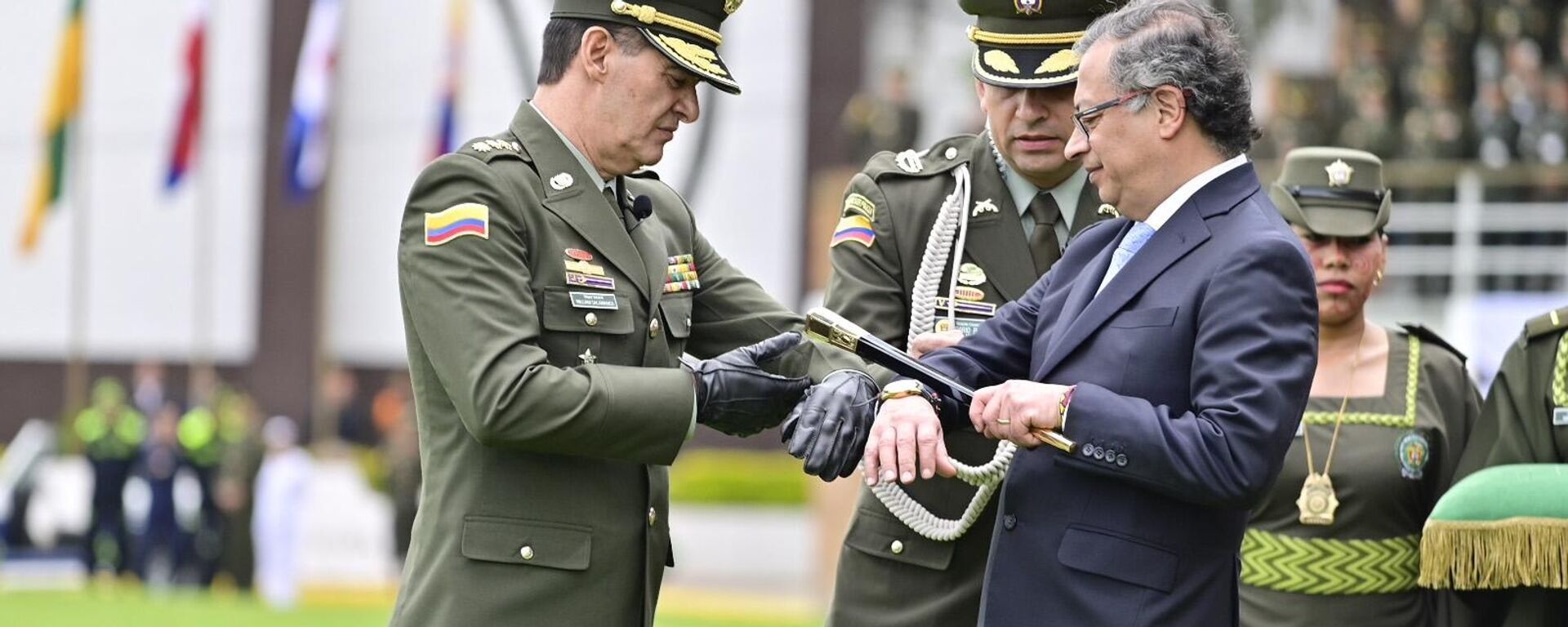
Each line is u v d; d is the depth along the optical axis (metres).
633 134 6.14
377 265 36.59
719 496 29.73
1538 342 7.22
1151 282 5.65
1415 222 19.91
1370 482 7.74
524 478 6.05
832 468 5.85
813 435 5.85
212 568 28.75
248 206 37.28
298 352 36.81
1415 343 8.09
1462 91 21.45
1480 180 19.78
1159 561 5.56
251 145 37.28
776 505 29.52
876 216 7.20
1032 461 5.78
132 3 37.91
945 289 7.07
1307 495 7.77
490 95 33.09
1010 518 5.79
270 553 24.17
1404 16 22.39
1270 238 5.50
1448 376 8.00
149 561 28.69
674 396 5.90
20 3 38.34
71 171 35.44
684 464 31.34
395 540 25.39
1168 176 5.66
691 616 20.84
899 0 30.36
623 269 6.19
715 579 28.11
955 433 6.94
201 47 35.50
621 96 6.11
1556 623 7.11
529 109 6.25
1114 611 5.56
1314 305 5.52
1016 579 5.73
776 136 31.03
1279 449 5.38
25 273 38.34
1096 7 6.74
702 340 6.89
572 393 5.78
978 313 7.00
